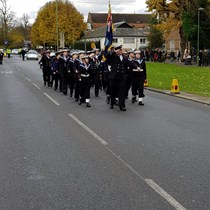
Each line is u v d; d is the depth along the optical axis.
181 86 22.14
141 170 6.77
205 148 8.33
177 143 8.76
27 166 7.01
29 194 5.66
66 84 18.58
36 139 9.09
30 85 23.06
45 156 7.66
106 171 6.71
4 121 11.34
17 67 42.62
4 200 5.44
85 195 5.61
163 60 55.62
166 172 6.67
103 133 9.75
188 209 5.14
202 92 19.22
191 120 11.69
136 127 10.55
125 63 15.14
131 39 96.94
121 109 13.53
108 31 18.95
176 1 51.38
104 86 19.52
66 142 8.80
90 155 7.74
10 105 14.65
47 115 12.40
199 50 48.28
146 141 8.93
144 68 15.08
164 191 5.77
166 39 75.25
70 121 11.37
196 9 49.47
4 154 7.81
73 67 15.77
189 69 37.09
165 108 14.18
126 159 7.46
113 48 14.49
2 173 6.62
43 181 6.21
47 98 16.94
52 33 84.75
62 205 5.26
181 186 5.98
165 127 10.59
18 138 9.18
